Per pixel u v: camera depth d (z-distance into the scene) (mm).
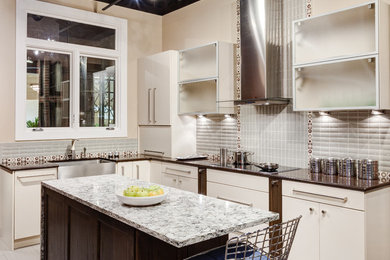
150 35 5566
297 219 1774
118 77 5223
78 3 4816
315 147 3484
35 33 4461
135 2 5086
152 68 5039
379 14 2713
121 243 1930
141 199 2027
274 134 3885
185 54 4676
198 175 3961
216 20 4680
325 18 3100
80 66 4895
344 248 2633
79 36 4844
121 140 5184
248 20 3793
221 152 4059
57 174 4031
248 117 4191
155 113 4961
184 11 5230
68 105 4773
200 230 1624
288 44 3762
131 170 4648
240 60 3969
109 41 5148
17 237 3754
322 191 2768
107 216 2055
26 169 3795
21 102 4285
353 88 2934
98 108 5074
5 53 4184
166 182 4504
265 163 3703
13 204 3719
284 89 3803
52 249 2764
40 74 4527
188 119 4875
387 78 2812
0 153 4125
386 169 2953
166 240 1532
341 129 3271
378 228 2668
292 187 2980
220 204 2154
